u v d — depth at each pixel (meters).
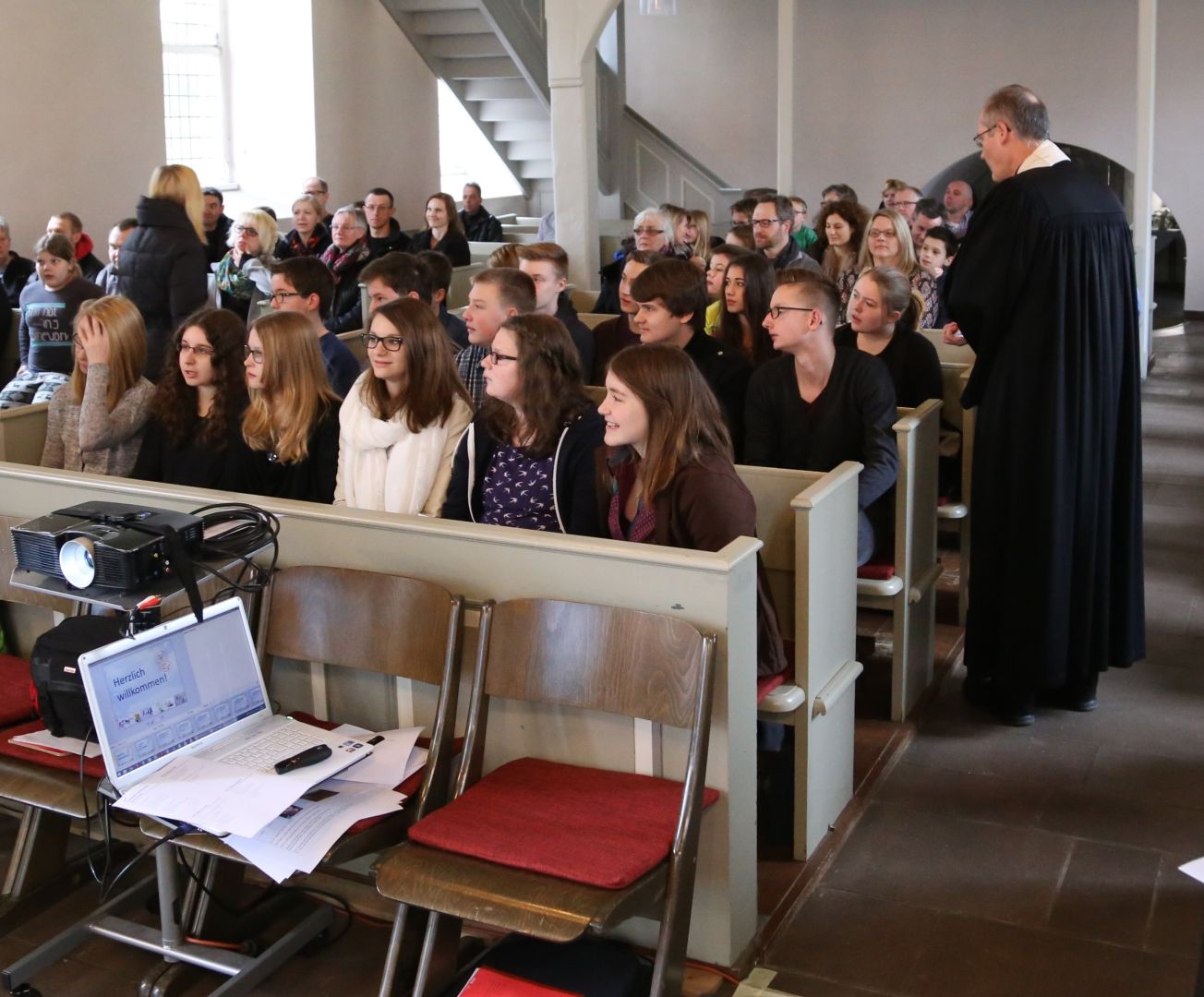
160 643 2.31
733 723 2.36
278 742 2.39
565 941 1.96
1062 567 3.43
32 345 5.55
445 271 4.79
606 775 2.42
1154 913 2.67
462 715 2.60
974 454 3.55
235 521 2.52
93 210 7.93
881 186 11.91
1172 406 7.77
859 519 3.38
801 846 2.86
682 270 3.74
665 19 12.31
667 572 2.33
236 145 9.98
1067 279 3.34
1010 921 2.66
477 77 10.59
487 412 2.96
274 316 3.23
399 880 2.10
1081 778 3.26
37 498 3.04
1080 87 11.09
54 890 2.79
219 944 2.54
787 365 3.55
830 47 11.78
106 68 7.95
